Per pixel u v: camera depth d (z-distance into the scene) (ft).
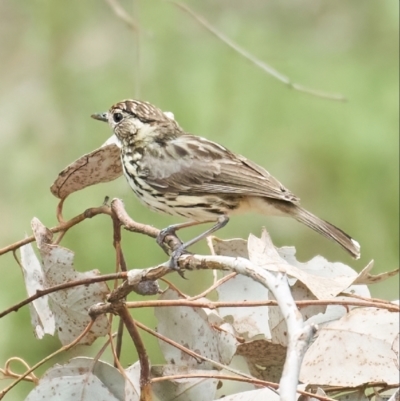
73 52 48.32
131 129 36.52
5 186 44.70
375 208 44.57
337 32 49.49
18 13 50.31
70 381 27.58
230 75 45.96
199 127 44.50
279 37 48.88
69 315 28.02
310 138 44.65
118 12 38.01
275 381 28.76
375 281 26.55
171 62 46.50
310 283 25.39
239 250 30.35
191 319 28.14
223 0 50.19
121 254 29.01
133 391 27.22
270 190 34.45
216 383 27.76
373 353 27.35
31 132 46.32
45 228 28.19
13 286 41.27
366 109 45.19
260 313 29.60
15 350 40.63
